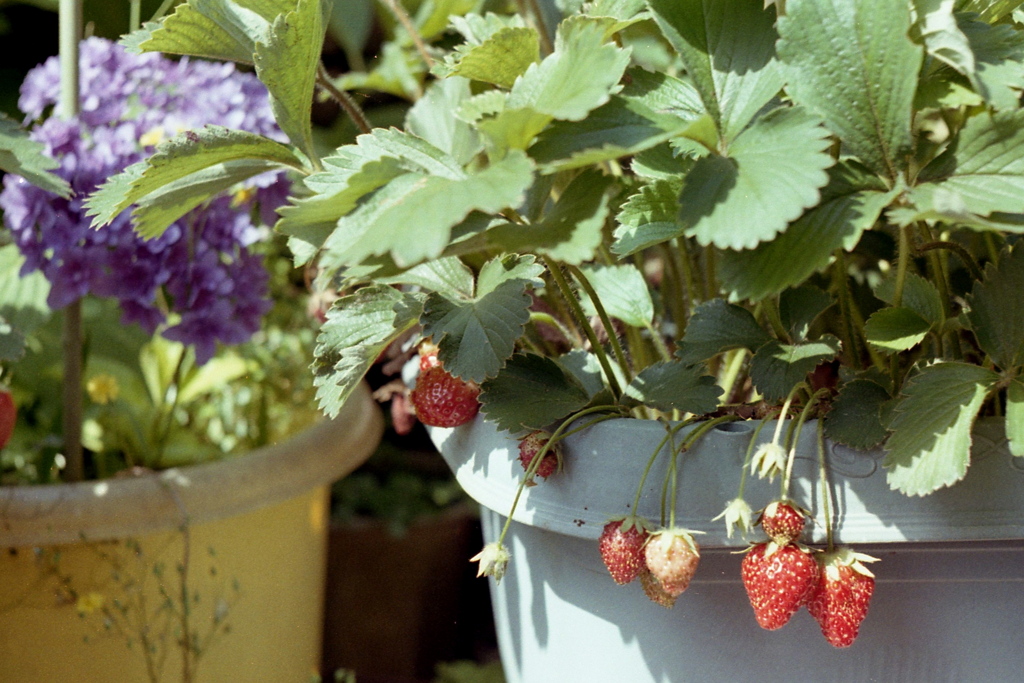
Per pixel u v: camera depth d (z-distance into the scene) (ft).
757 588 2.17
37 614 3.88
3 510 3.72
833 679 2.52
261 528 4.29
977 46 2.16
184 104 4.16
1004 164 2.01
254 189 4.15
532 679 2.98
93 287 3.87
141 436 4.72
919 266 3.02
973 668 2.49
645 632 2.58
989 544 2.36
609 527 2.28
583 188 2.07
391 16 5.18
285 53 2.61
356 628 6.51
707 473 2.34
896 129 2.02
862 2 2.01
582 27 2.30
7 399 3.62
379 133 2.34
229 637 4.27
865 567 2.22
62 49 4.01
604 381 2.70
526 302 2.32
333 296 3.92
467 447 2.75
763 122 2.09
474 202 1.78
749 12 2.25
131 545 3.93
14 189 3.81
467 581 6.85
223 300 4.14
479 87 3.32
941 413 2.17
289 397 5.20
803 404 2.53
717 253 3.16
